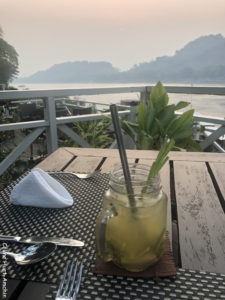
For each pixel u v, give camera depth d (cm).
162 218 48
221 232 63
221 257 54
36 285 45
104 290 44
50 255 52
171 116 213
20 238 58
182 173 101
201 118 245
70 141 260
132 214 45
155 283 46
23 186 73
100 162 114
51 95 224
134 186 46
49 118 228
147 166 54
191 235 62
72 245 55
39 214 69
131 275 47
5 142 221
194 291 44
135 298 42
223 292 44
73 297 42
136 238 45
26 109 227
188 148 217
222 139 244
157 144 213
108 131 272
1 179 208
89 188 86
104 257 48
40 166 109
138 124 223
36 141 239
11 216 68
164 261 50
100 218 47
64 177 95
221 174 100
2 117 211
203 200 80
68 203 73
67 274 47
